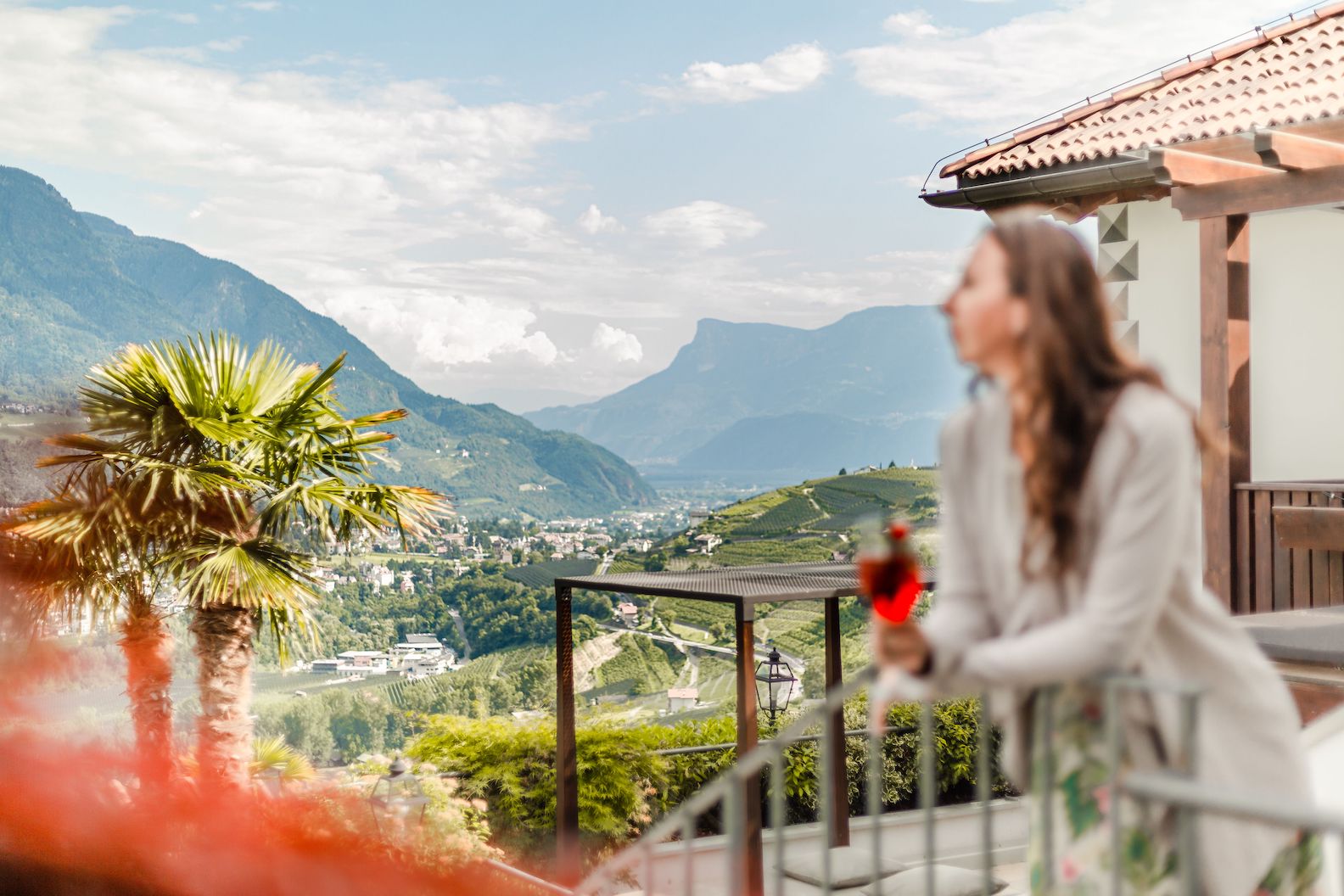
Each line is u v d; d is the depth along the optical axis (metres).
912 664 1.91
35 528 8.91
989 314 1.88
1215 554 7.08
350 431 10.50
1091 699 1.87
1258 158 8.00
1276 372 9.02
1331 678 4.75
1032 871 1.96
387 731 17.95
